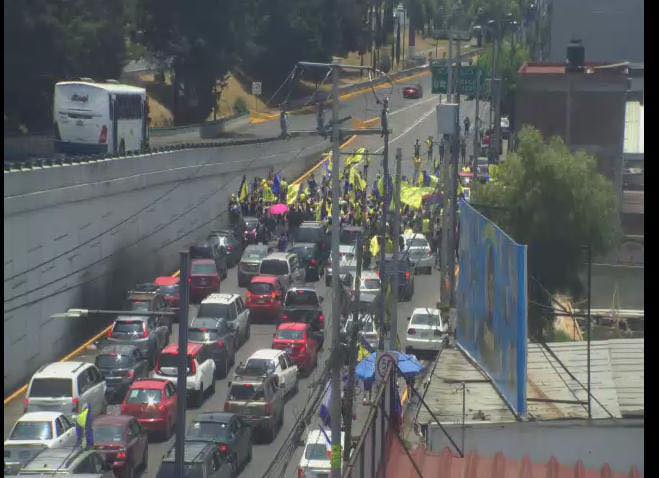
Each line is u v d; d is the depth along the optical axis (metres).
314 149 85.94
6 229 40.34
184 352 22.80
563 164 45.38
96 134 62.22
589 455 21.89
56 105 62.97
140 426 32.72
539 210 45.31
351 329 30.67
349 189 64.81
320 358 47.06
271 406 35.56
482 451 22.19
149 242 56.50
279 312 52.12
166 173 58.66
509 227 45.69
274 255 56.81
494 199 45.97
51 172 44.22
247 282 57.94
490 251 30.14
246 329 48.81
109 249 51.09
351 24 132.75
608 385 25.59
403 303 54.47
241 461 32.31
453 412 24.30
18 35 73.19
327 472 28.64
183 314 22.70
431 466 19.86
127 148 65.00
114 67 85.75
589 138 58.44
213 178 66.81
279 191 67.31
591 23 82.50
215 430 31.48
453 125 49.22
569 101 58.59
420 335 44.12
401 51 155.50
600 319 43.25
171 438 36.28
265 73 123.50
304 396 40.81
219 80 112.81
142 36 103.88
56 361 44.94
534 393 25.33
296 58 121.50
